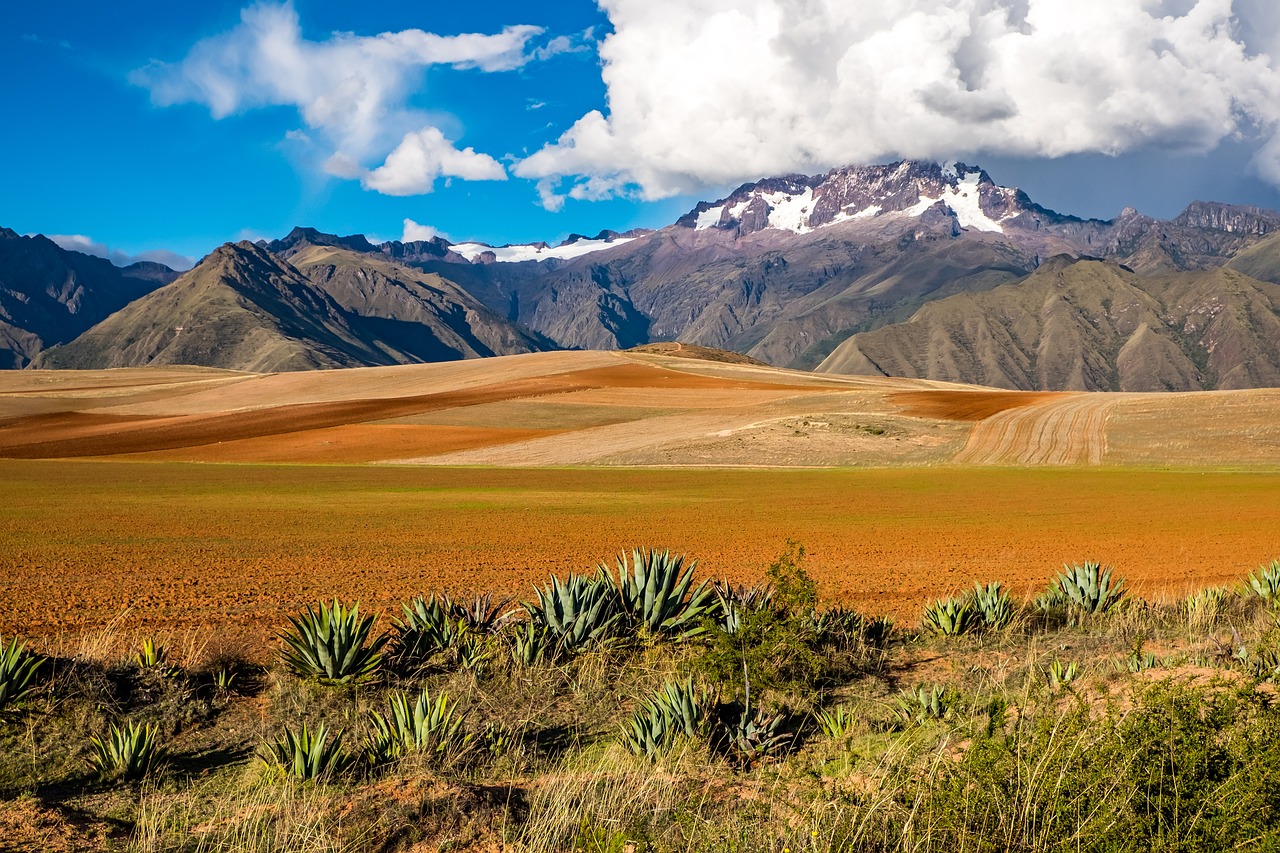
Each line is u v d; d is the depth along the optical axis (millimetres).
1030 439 62719
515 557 21250
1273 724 5352
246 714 8812
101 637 11117
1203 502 35969
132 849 5609
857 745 7609
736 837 5125
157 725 8273
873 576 18938
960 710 7871
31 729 7836
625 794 6207
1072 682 8953
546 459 60031
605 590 11805
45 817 6047
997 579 18594
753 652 9156
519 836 5668
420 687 9547
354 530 26844
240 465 57906
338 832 5672
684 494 40438
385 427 75812
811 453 59469
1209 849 4438
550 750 7961
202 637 11766
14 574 17875
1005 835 4664
